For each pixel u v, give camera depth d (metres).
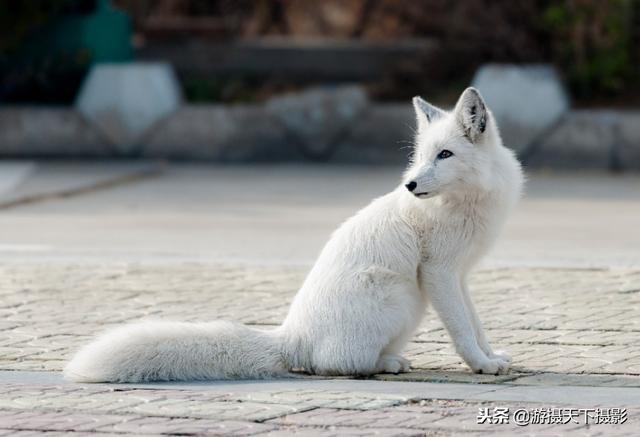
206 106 28.34
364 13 34.09
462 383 9.17
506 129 26.59
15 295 13.21
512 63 28.80
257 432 7.72
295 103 28.03
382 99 29.45
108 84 28.48
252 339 9.45
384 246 9.36
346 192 23.08
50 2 28.42
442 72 29.52
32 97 29.91
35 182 24.52
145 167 27.16
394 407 8.35
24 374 9.69
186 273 14.52
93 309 12.46
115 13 30.52
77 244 17.19
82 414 8.24
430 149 9.31
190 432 7.74
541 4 28.73
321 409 8.28
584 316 11.73
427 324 11.56
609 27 28.42
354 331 9.25
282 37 35.28
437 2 29.53
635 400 8.51
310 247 16.67
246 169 27.17
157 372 9.25
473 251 9.48
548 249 16.27
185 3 34.47
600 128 26.12
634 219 19.31
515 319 11.66
